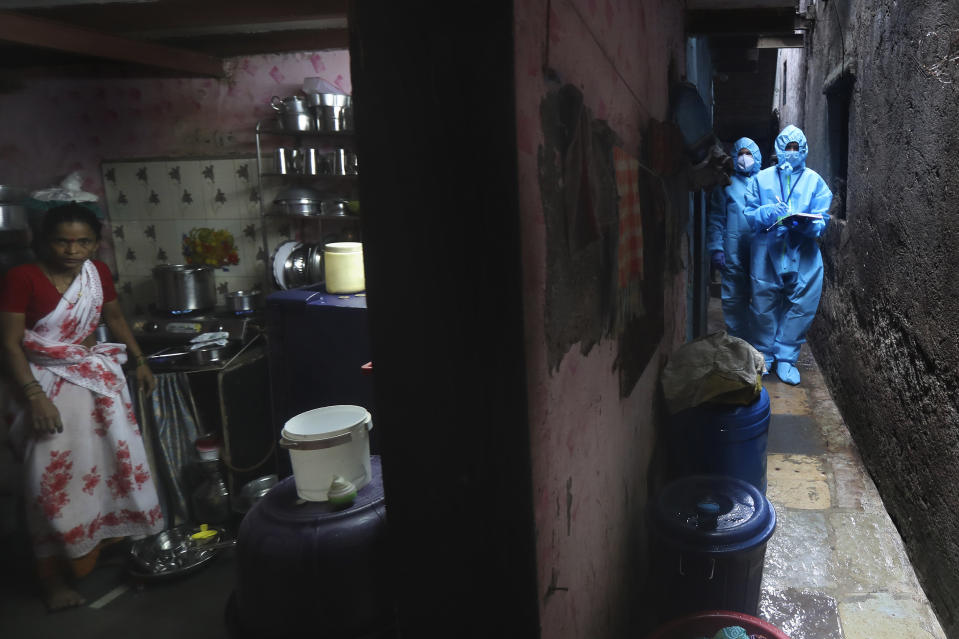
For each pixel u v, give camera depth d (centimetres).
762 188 530
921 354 283
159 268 407
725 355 320
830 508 343
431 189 120
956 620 238
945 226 253
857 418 417
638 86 241
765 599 272
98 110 433
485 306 121
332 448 232
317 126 392
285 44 402
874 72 382
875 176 376
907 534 303
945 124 254
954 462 242
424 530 136
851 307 444
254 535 224
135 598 304
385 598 224
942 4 259
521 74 116
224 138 426
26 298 287
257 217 429
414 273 125
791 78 793
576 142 146
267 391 388
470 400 127
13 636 279
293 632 219
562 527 152
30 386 281
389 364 130
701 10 419
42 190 386
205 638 274
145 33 402
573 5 150
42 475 291
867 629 254
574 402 160
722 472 308
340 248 326
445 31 114
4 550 342
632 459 246
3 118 421
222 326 396
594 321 178
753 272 544
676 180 361
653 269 278
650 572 288
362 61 120
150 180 438
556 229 140
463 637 139
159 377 354
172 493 361
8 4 312
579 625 170
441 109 117
